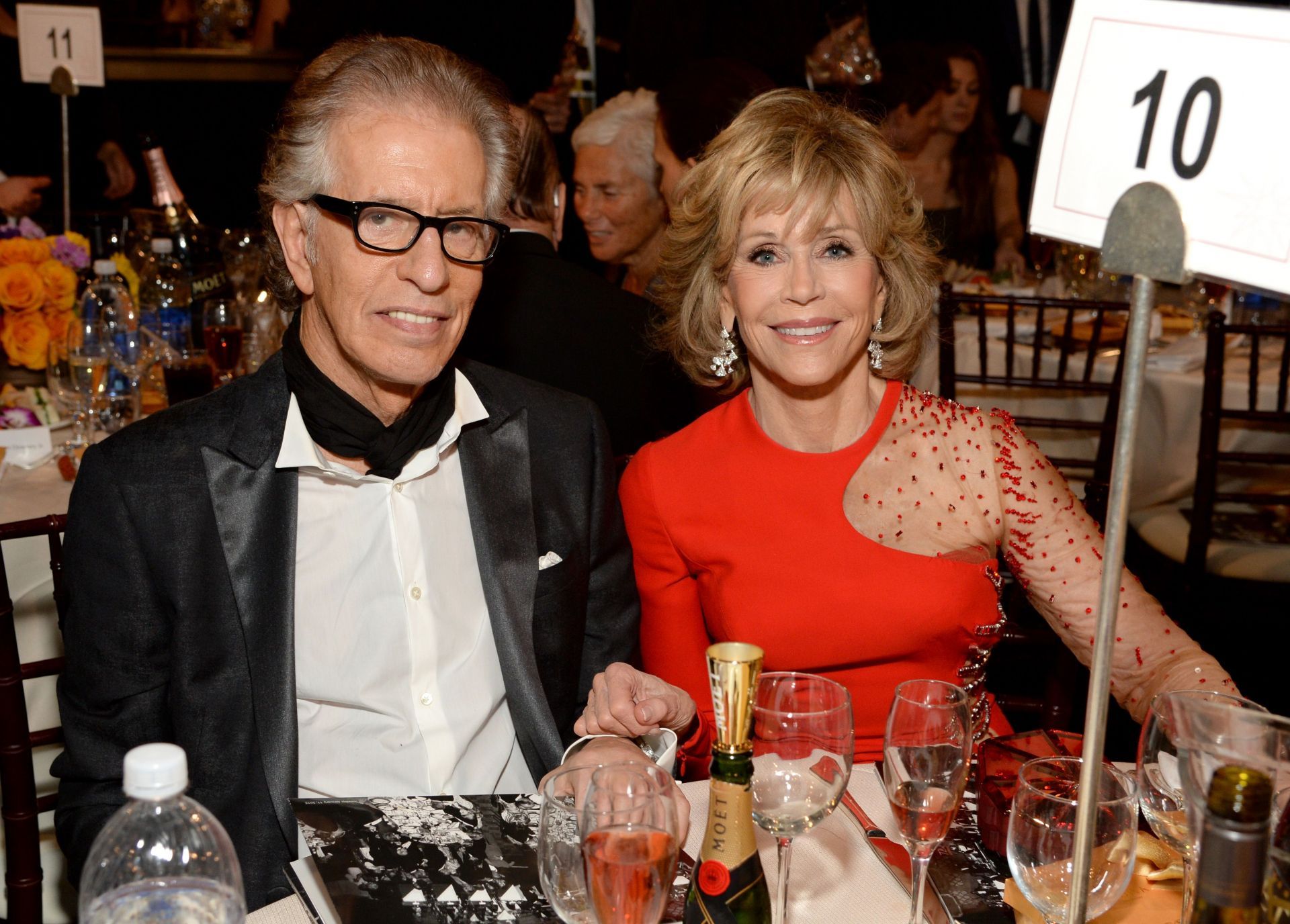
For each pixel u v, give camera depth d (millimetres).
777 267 1565
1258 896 744
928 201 4758
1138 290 730
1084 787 787
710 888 929
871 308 1589
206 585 1329
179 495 1325
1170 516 3113
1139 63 866
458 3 4309
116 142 5137
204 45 5395
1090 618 1615
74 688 1341
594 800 882
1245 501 2873
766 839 1158
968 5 6031
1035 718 3256
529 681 1448
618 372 2357
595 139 3195
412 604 1424
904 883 1073
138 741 1348
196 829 864
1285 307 3391
